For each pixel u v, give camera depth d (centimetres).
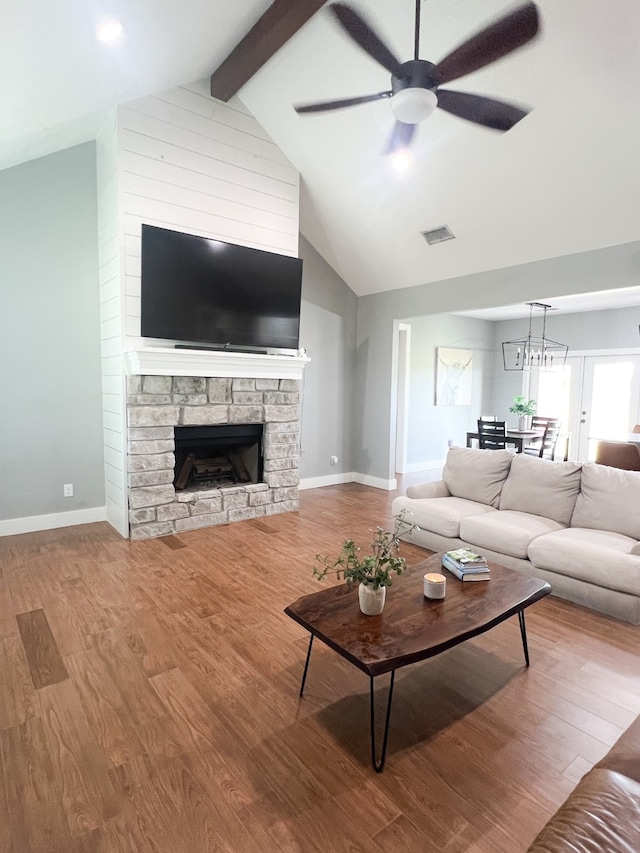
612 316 733
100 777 163
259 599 294
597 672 226
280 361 456
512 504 366
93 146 413
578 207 367
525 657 232
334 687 213
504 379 870
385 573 196
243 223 437
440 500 392
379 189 441
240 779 163
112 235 385
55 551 368
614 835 100
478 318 841
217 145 416
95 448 436
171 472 407
